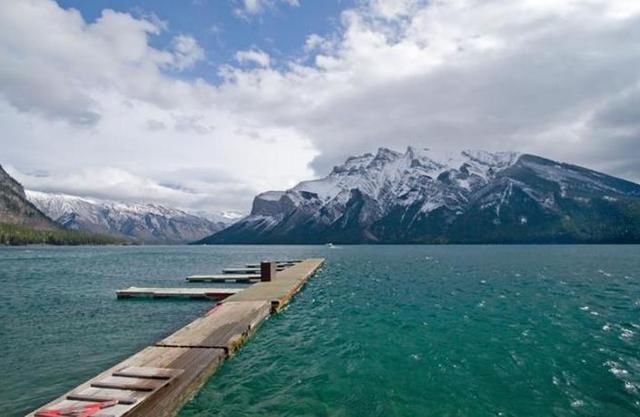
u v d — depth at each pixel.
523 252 141.62
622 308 28.80
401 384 14.26
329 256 122.25
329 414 11.93
